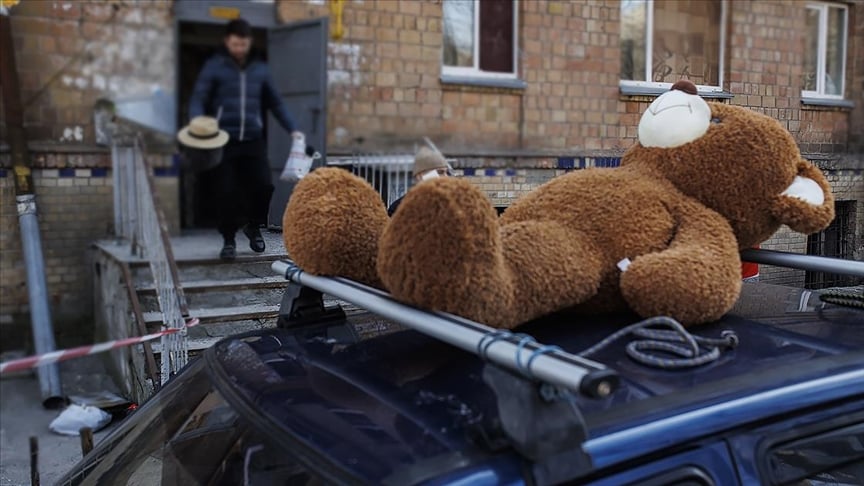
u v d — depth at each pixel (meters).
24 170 6.49
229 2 7.55
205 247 5.89
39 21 6.87
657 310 1.72
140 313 5.04
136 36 7.29
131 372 4.94
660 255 1.76
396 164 6.89
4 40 6.48
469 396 1.38
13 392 5.86
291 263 1.97
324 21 7.31
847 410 1.51
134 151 6.32
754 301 2.04
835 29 5.00
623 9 6.36
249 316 3.42
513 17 8.20
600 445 1.25
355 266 1.77
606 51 6.72
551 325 1.82
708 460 1.33
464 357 1.57
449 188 1.39
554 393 1.16
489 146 7.95
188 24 7.73
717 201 1.97
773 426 1.42
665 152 2.02
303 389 1.51
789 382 1.47
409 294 1.42
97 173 6.89
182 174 6.84
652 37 5.07
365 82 7.78
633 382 1.45
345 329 1.85
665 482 1.28
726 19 4.71
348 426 1.34
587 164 3.32
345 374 1.55
